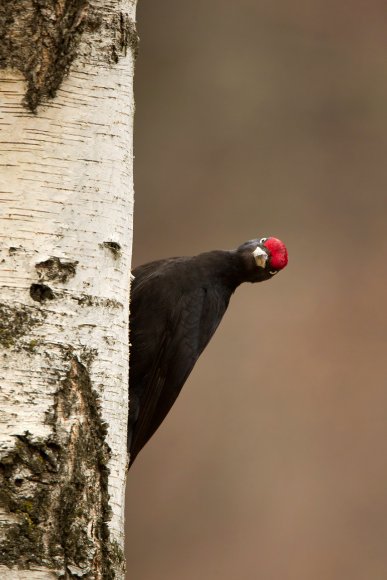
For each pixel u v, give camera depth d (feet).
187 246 61.36
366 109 65.05
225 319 57.52
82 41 15.84
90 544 14.83
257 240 26.37
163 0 66.13
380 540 52.80
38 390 14.89
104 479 15.19
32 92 15.47
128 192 16.26
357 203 63.05
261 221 62.23
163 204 62.64
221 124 64.59
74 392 15.11
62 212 15.44
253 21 66.28
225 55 65.67
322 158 64.03
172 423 54.44
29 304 15.06
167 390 24.50
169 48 65.72
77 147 15.67
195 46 65.87
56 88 15.61
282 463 54.44
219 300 25.53
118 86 16.15
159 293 24.39
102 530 15.02
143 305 24.29
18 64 15.46
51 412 14.89
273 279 59.36
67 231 15.44
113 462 15.33
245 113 64.75
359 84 65.41
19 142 15.39
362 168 63.87
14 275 15.08
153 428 24.71
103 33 16.02
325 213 62.64
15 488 14.43
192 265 25.18
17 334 14.93
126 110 16.28
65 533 14.66
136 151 63.77
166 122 64.54
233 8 66.28
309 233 61.93
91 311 15.44
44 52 15.58
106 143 15.92
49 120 15.55
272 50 65.98
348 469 54.65
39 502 14.51
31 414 14.76
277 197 62.75
